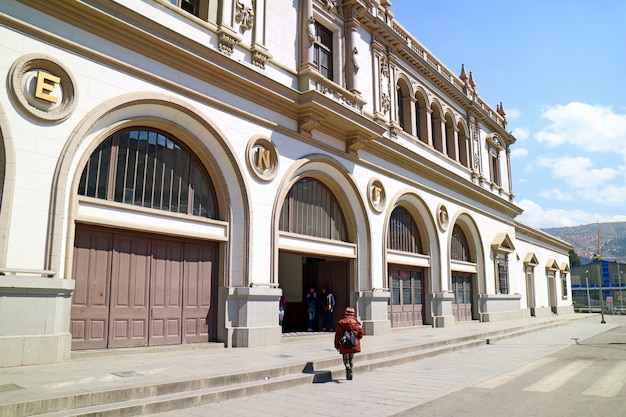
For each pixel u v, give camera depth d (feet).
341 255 52.90
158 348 34.71
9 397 19.69
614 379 32.30
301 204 50.06
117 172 34.30
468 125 86.43
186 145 39.29
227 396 25.23
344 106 49.42
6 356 25.81
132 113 34.68
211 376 25.98
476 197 84.43
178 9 37.76
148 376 25.35
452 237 79.87
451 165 78.28
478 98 91.97
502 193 98.43
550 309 118.42
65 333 28.63
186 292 38.04
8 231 26.91
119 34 33.17
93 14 31.45
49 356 27.45
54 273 28.25
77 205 30.96
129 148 35.37
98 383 22.98
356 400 25.71
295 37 49.24
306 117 46.88
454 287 78.54
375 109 59.67
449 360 41.55
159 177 37.17
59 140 29.60
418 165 66.13
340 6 55.98
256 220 42.04
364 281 55.16
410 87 69.00
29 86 28.63
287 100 45.19
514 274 98.17
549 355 45.19
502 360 41.63
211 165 40.04
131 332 34.12
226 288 39.70
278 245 44.55
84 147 31.48
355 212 55.42
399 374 34.14
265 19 45.24
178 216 37.17
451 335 54.60
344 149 53.72
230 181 41.14
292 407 24.00
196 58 37.50
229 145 40.06
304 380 29.99
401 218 66.59
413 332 58.65
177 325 37.09
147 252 35.83
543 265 121.29
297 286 60.64
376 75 60.75
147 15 35.91
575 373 34.83
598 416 22.08
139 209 34.71
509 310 91.56
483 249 85.66
